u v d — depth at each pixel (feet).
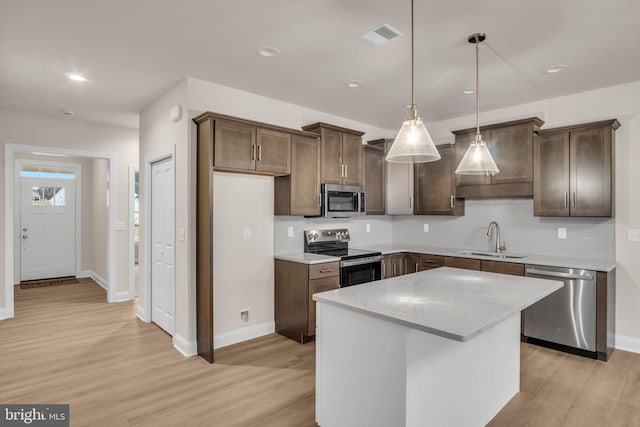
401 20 7.61
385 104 13.51
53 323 13.87
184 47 8.90
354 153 14.38
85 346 11.51
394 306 6.03
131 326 13.50
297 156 12.37
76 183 23.62
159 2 6.98
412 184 15.84
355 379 6.30
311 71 10.34
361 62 9.71
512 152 12.76
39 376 9.43
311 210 12.78
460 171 8.40
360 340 6.19
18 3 7.00
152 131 13.23
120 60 9.63
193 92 10.85
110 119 15.57
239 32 8.15
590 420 7.53
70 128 15.67
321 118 14.49
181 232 11.20
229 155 10.62
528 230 13.37
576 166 11.41
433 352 5.98
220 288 11.46
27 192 22.04
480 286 7.59
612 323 10.96
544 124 12.88
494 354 7.64
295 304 11.99
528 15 7.34
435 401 6.05
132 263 17.72
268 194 12.76
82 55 9.34
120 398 8.35
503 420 7.55
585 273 10.50
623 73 10.40
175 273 11.62
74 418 7.54
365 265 13.42
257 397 8.42
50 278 22.85
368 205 15.42
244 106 12.00
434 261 14.11
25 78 10.85
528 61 9.59
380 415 5.85
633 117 11.09
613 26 7.77
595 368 9.93
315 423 7.39
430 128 16.24
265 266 12.66
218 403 8.15
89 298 17.92
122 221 17.44
